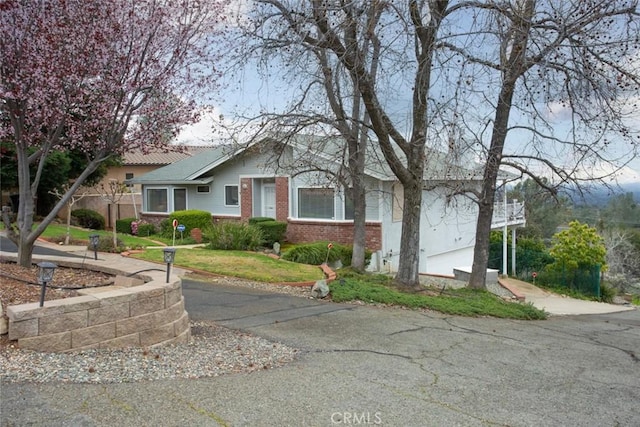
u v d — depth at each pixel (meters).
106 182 32.09
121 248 15.01
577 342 8.38
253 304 9.45
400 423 4.07
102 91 7.82
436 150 11.22
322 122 11.48
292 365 5.64
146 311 5.71
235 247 17.20
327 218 18.83
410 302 10.38
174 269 12.48
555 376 5.92
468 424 4.14
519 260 23.53
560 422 4.36
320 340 7.05
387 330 7.95
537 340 8.23
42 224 7.69
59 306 4.99
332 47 10.09
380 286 11.84
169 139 9.48
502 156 12.02
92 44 7.43
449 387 5.15
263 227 18.67
